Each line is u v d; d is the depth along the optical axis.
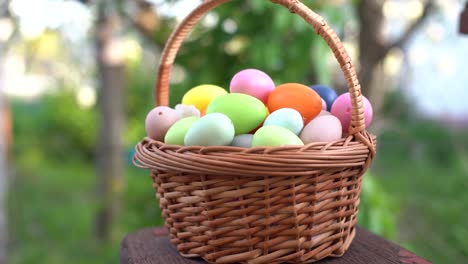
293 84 0.93
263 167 0.73
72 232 3.13
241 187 0.76
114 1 2.02
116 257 2.55
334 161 0.76
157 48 2.16
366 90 2.11
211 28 1.76
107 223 2.88
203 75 1.72
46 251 2.84
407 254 0.88
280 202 0.76
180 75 1.90
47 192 4.18
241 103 0.87
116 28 2.69
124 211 2.87
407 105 5.49
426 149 5.01
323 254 0.82
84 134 5.79
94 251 2.76
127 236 1.05
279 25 1.50
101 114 2.88
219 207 0.78
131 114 4.79
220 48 1.73
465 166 3.68
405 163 4.82
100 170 2.91
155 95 1.06
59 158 5.69
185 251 0.87
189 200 0.80
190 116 0.92
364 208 1.62
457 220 2.82
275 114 0.86
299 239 0.79
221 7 1.66
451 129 5.08
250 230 0.77
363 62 2.10
